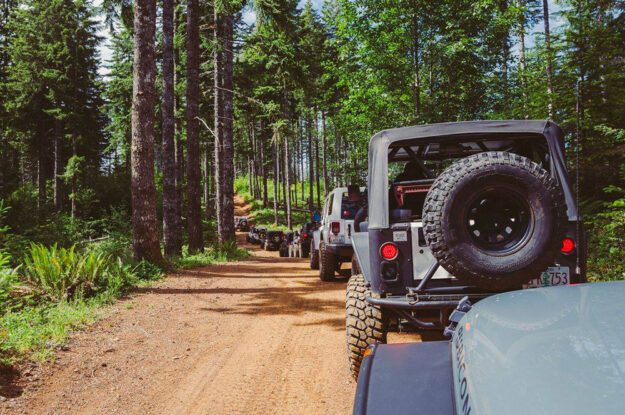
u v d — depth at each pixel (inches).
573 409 47.0
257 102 861.2
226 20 818.8
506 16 616.7
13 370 193.3
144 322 282.5
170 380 193.5
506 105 608.4
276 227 1971.0
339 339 247.8
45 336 237.0
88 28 1598.2
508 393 54.1
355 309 172.1
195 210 761.6
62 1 1534.2
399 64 627.8
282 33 754.8
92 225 949.2
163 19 693.9
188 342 246.1
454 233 138.5
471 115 641.6
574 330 63.1
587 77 359.9
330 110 1546.5
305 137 2497.5
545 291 81.6
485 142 209.6
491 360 63.5
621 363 52.6
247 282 449.4
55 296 319.0
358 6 631.2
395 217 164.2
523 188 136.6
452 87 637.3
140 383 190.1
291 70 1020.5
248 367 207.8
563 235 138.3
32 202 749.9
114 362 213.0
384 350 92.0
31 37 1534.2
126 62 1465.3
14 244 412.5
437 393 73.2
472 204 138.5
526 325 69.1
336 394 175.0
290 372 200.2
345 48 660.7
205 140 1611.7
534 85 406.0
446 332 97.3
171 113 689.0
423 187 190.7
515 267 136.8
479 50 603.2
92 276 344.8
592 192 369.1
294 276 502.3
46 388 182.2
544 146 169.6
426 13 626.8
